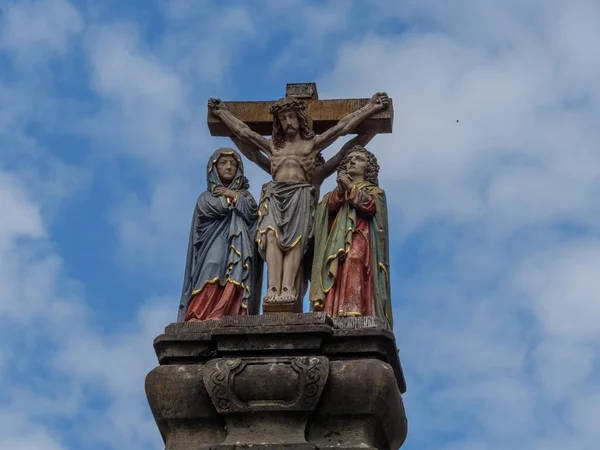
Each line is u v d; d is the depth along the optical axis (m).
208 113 20.55
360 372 17.45
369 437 17.52
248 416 17.48
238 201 19.50
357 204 19.06
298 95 20.48
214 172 19.88
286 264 18.94
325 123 20.34
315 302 18.52
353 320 17.97
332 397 17.45
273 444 17.20
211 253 19.17
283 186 19.41
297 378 17.44
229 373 17.55
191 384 17.78
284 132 19.91
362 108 20.12
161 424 17.94
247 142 20.30
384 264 18.97
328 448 17.28
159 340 18.08
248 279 19.08
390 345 17.94
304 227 19.16
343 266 18.73
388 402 17.50
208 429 17.78
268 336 17.78
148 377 17.98
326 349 17.80
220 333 17.81
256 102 20.64
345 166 19.62
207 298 18.88
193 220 19.66
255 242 19.38
